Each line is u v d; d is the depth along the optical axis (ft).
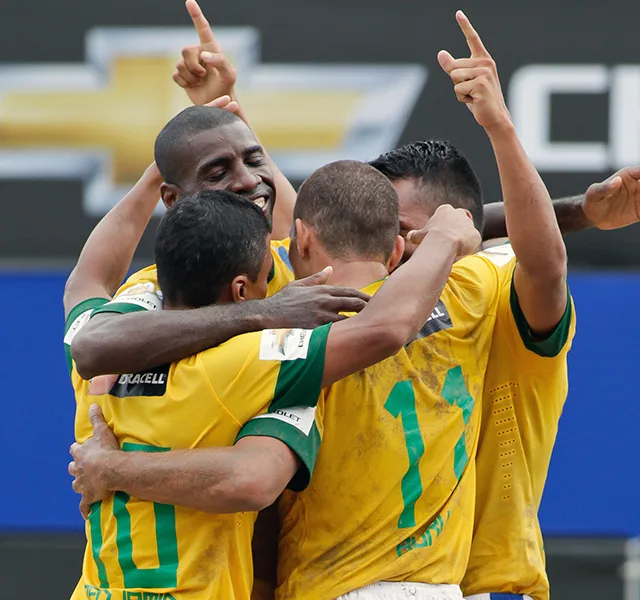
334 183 30.91
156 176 36.32
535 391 33.35
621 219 35.01
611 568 65.77
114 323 28.81
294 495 30.83
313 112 67.56
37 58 67.77
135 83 67.87
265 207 34.30
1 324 66.49
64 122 67.62
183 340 28.48
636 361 65.62
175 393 28.58
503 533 32.60
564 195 67.00
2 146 67.46
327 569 29.71
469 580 32.58
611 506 64.49
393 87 67.56
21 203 67.46
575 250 68.08
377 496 29.94
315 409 28.94
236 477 27.22
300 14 67.72
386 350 27.94
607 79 67.00
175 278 29.43
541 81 67.21
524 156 30.25
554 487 64.69
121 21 67.87
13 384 65.98
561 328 32.27
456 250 29.40
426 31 67.67
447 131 67.31
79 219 67.56
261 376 28.07
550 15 67.26
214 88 38.32
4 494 65.10
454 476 30.73
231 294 29.63
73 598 30.17
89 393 30.01
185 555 28.50
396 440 30.09
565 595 65.77
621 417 65.26
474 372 31.91
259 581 31.65
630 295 66.03
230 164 33.65
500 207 38.73
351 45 67.77
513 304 32.53
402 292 28.19
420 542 29.99
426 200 34.01
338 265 30.76
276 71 67.72
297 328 28.60
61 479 65.31
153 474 27.86
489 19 67.46
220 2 67.82
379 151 67.46
